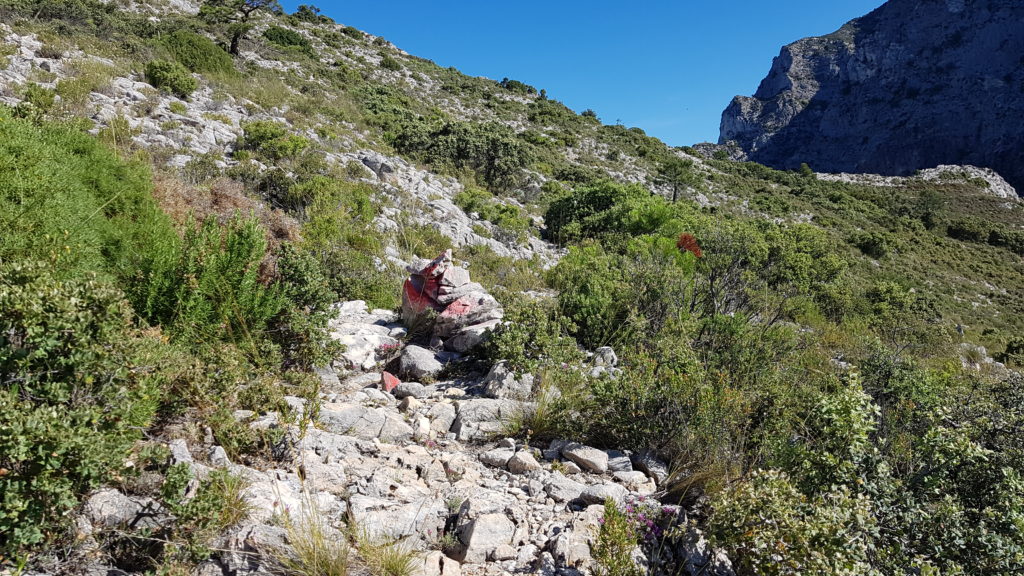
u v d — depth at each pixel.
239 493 2.73
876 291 19.69
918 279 37.94
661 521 3.25
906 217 61.97
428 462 3.75
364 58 58.25
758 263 9.23
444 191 20.02
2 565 2.01
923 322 14.45
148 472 2.70
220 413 3.34
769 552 2.68
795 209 54.41
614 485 3.60
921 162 149.00
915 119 152.12
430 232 13.97
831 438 3.55
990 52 143.88
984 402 5.00
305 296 5.75
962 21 150.38
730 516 2.86
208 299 5.03
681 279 7.86
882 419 4.84
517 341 5.49
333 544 2.57
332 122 24.72
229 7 40.34
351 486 3.20
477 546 2.79
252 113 19.88
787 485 2.93
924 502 3.44
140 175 6.55
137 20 31.89
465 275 7.50
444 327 6.83
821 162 169.50
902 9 164.12
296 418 3.77
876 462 3.37
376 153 19.81
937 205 66.56
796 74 186.12
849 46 177.25
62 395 2.34
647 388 4.31
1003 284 43.66
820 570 2.58
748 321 6.64
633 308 7.18
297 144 16.23
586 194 21.17
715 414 4.11
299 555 2.44
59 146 5.98
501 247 15.46
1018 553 2.90
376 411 4.27
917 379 5.75
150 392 2.95
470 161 25.66
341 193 13.45
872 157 158.00
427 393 5.32
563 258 14.14
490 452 4.01
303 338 5.30
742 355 5.56
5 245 3.76
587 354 6.22
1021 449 4.13
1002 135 136.75
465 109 55.25
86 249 4.45
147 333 3.88
